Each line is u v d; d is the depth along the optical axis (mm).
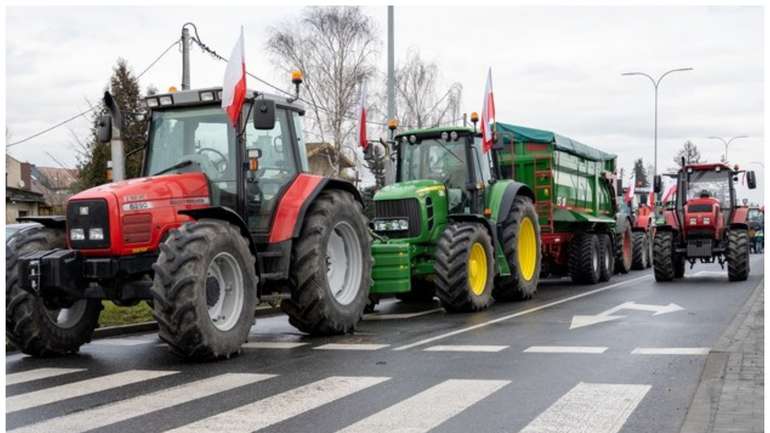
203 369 8375
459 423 5879
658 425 5723
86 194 9258
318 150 38594
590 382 7211
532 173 17500
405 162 14914
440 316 12859
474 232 13219
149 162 10375
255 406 6531
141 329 12219
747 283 18547
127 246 9109
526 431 5625
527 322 11617
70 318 9898
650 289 17188
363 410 6324
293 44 38500
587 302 14414
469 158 14438
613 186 22766
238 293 9258
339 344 9977
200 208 9156
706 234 19484
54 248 9648
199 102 10211
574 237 19047
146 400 6859
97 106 35062
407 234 13461
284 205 10414
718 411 5922
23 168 60750
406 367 8164
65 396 7105
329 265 11094
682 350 8828
